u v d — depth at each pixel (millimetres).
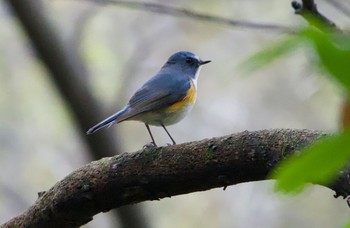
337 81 1166
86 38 15812
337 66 1160
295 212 17516
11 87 18078
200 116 18078
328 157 1178
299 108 17000
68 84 10047
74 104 10102
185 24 17547
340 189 3072
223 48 17266
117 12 17078
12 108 18297
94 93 10305
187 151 4129
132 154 4355
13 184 18703
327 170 1185
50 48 9875
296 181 1193
